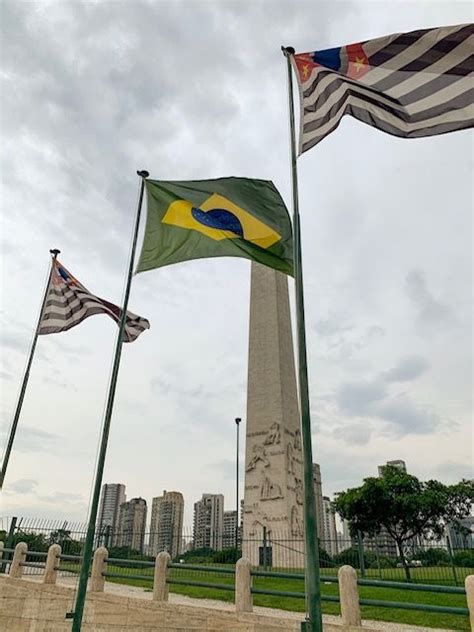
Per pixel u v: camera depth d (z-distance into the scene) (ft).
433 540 100.37
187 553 110.63
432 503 118.11
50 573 61.16
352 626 35.81
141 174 45.19
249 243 39.52
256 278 117.50
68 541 93.20
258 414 104.73
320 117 33.78
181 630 45.62
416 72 33.50
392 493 123.13
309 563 22.56
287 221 39.42
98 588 55.57
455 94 31.89
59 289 69.05
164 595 49.44
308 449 24.76
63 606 56.39
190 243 41.29
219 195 42.06
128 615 49.85
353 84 34.14
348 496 128.57
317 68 35.99
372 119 32.83
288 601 52.42
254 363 109.50
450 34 33.78
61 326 65.98
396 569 90.63
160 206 43.55
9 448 66.39
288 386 107.55
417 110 32.17
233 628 42.52
